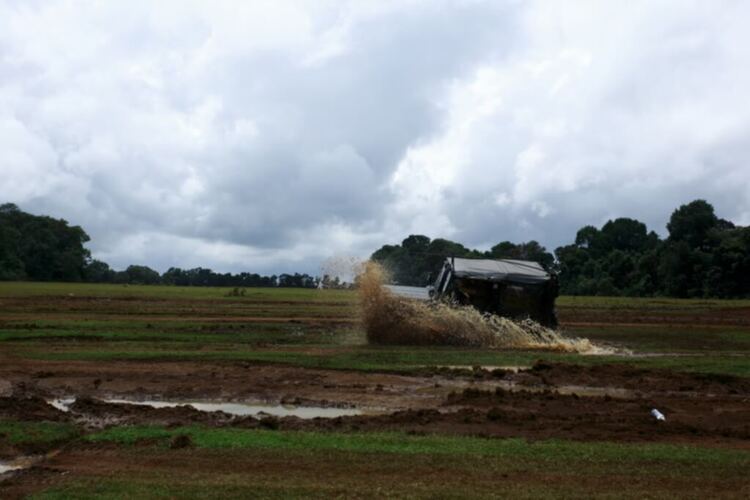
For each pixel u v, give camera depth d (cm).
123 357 1814
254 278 12800
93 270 14375
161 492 778
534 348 2230
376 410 1289
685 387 1493
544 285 2483
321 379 1552
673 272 9094
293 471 855
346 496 763
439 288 2716
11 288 7038
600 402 1323
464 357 1914
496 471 855
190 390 1438
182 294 6331
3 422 1133
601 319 3725
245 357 1828
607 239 12000
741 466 882
